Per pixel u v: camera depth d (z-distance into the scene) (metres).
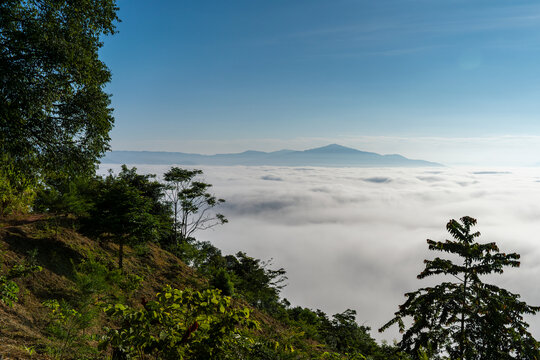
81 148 14.45
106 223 15.63
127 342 3.95
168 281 18.94
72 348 7.16
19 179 13.65
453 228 10.16
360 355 7.75
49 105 12.36
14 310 8.41
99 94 14.44
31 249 13.10
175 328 3.98
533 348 8.26
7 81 10.54
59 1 13.11
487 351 8.38
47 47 11.61
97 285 10.55
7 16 11.16
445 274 9.85
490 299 8.90
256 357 5.30
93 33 14.53
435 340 9.05
